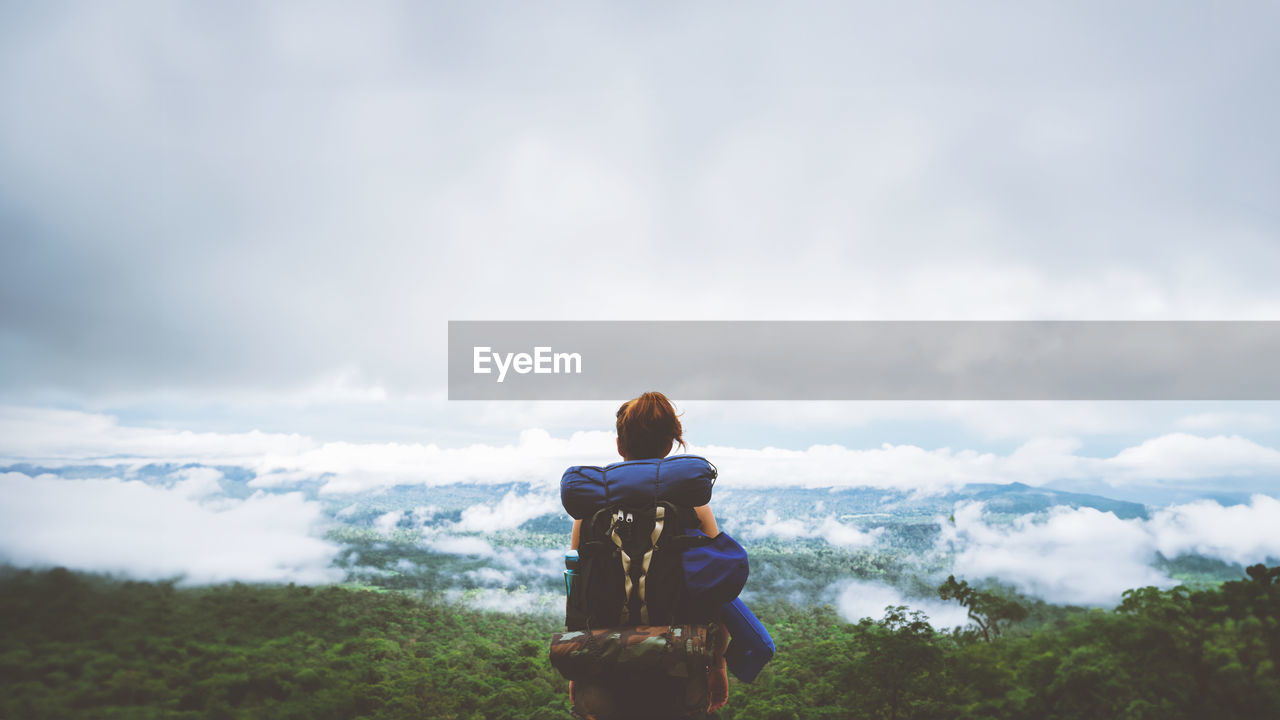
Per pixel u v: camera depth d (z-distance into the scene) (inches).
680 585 57.9
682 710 57.2
